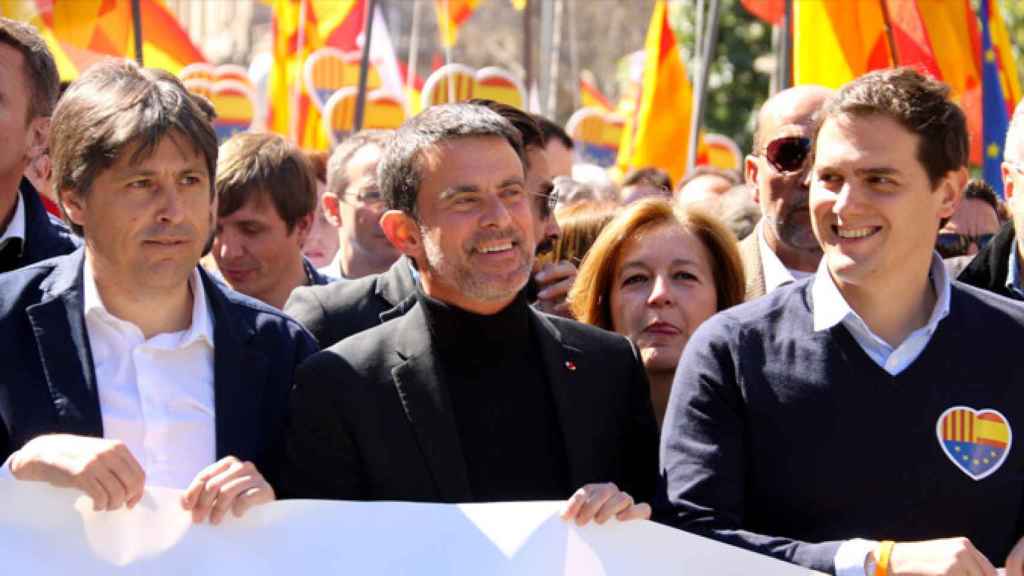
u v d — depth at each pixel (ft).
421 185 12.69
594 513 11.83
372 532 12.07
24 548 11.61
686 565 11.89
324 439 12.42
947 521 11.90
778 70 28.40
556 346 13.03
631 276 15.67
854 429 11.94
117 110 11.88
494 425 12.73
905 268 12.12
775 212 17.54
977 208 21.45
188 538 11.83
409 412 12.49
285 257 18.24
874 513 11.89
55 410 11.87
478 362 12.80
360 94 27.27
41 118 15.10
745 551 11.74
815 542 11.97
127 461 11.27
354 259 19.31
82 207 12.06
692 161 29.45
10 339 12.04
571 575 11.98
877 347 12.13
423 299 12.85
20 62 14.80
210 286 12.85
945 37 25.64
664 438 12.41
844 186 12.11
